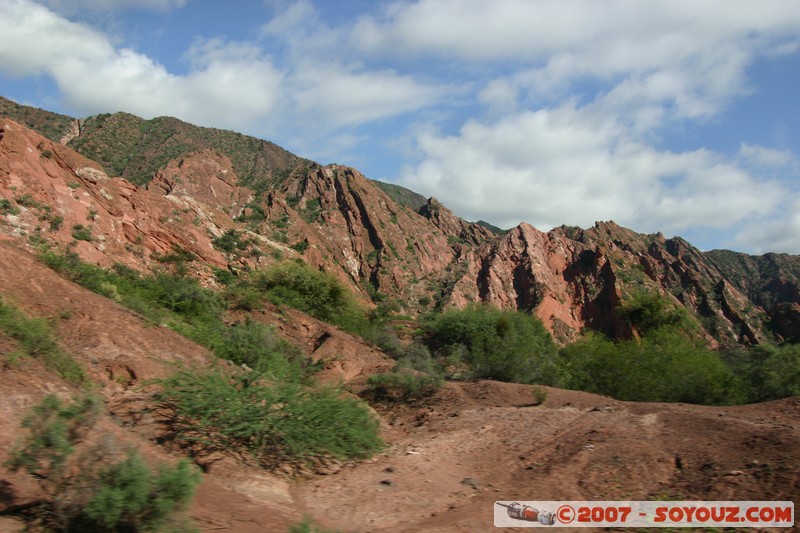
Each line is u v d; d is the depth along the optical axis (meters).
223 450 8.55
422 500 7.43
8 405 7.23
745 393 16.86
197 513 6.03
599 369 18.03
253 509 6.55
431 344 31.31
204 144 148.75
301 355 18.36
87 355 10.82
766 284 149.38
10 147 36.59
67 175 39.94
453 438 10.99
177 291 21.53
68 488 5.10
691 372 16.50
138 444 7.80
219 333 16.78
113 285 17.44
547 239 120.50
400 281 111.62
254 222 100.88
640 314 51.75
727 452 8.16
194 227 49.56
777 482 6.76
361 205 125.25
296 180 137.25
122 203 42.84
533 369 19.23
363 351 23.73
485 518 6.71
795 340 91.50
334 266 98.94
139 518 5.04
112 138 132.25
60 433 5.46
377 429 10.91
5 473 5.79
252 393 9.30
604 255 112.38
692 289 109.94
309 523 6.12
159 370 11.25
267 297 29.44
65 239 35.56
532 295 108.12
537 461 9.08
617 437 9.59
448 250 129.75
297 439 8.93
